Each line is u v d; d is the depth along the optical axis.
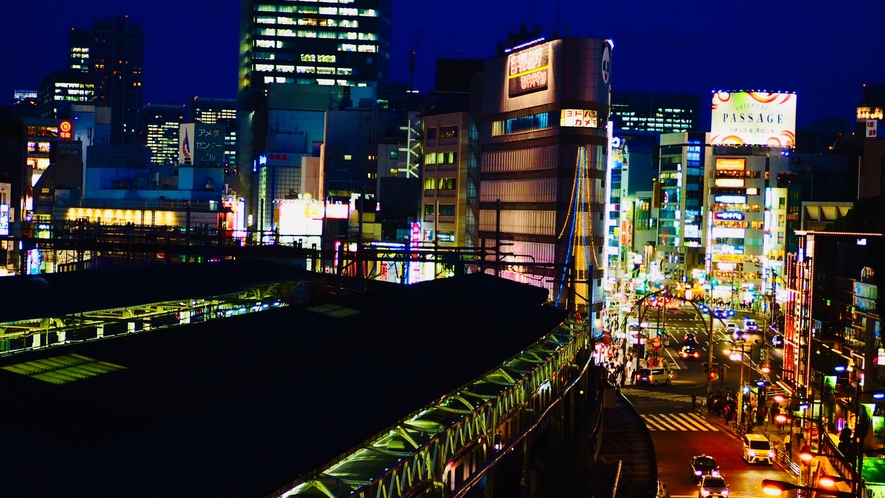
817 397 82.44
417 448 28.23
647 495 50.66
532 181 128.75
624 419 68.94
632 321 149.00
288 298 64.69
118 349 29.80
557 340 51.28
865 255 85.69
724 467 68.62
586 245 122.12
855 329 80.44
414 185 177.38
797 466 67.75
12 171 167.25
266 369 30.25
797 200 180.38
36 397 23.59
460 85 179.38
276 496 20.77
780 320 127.75
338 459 23.52
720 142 198.88
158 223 192.25
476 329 44.59
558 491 43.00
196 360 29.88
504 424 40.16
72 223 129.38
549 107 125.12
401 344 37.84
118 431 22.02
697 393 97.44
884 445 66.62
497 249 69.62
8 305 45.22
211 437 22.73
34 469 18.89
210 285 57.62
